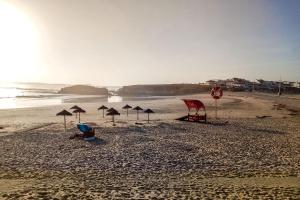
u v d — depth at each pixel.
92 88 159.50
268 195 12.36
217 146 24.88
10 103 83.19
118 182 14.70
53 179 15.34
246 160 19.94
